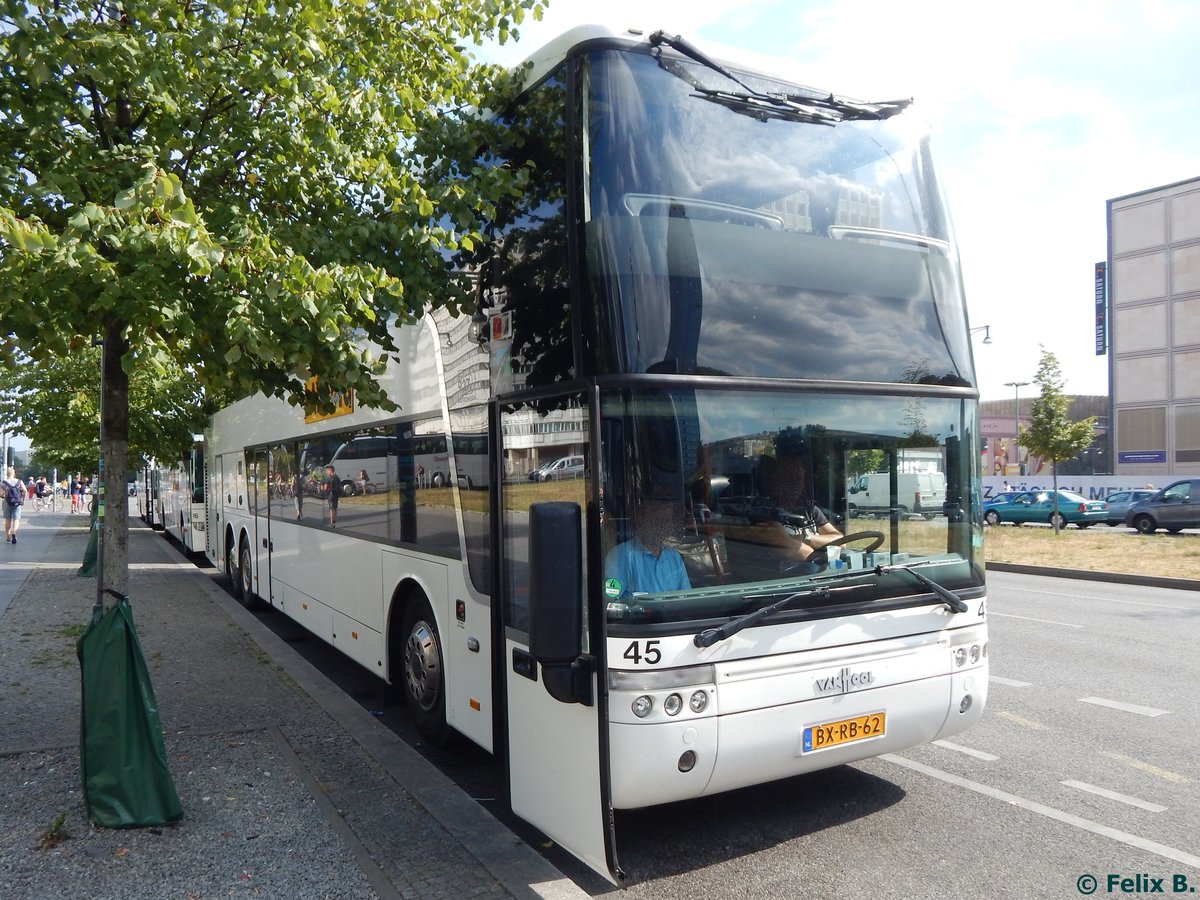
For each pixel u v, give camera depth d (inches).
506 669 192.5
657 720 157.0
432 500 241.4
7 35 186.4
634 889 172.6
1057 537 1023.6
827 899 167.9
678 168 173.0
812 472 178.5
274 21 193.8
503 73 206.8
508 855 171.9
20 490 1044.5
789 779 230.5
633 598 158.6
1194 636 428.5
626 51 174.6
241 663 335.0
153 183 163.3
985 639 198.4
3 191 176.7
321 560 353.1
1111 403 1909.4
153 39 194.9
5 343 181.2
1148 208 1845.5
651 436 161.9
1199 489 1084.5
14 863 167.8
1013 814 206.7
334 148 204.5
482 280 210.1
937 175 208.1
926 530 192.9
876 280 191.5
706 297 170.1
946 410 197.8
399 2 217.6
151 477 1391.5
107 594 189.6
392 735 241.1
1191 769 236.7
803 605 171.2
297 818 188.1
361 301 183.2
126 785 182.1
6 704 274.2
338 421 333.4
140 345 173.6
